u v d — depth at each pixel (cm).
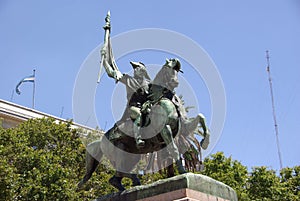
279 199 2084
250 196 2103
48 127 2089
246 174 2192
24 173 1706
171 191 736
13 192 1606
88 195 1809
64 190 1700
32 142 2058
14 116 2981
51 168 1744
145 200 763
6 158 1748
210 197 749
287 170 2266
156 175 1458
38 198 1644
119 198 805
